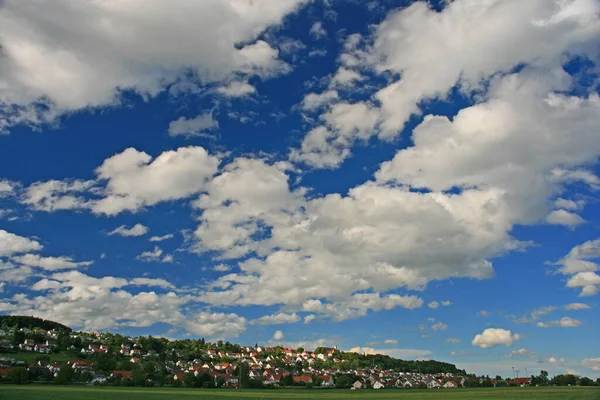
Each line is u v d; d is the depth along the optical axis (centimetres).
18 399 9462
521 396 12000
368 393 15362
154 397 10812
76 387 15312
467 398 11738
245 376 19300
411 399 11606
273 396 12356
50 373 18838
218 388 18050
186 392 13675
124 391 13400
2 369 18162
